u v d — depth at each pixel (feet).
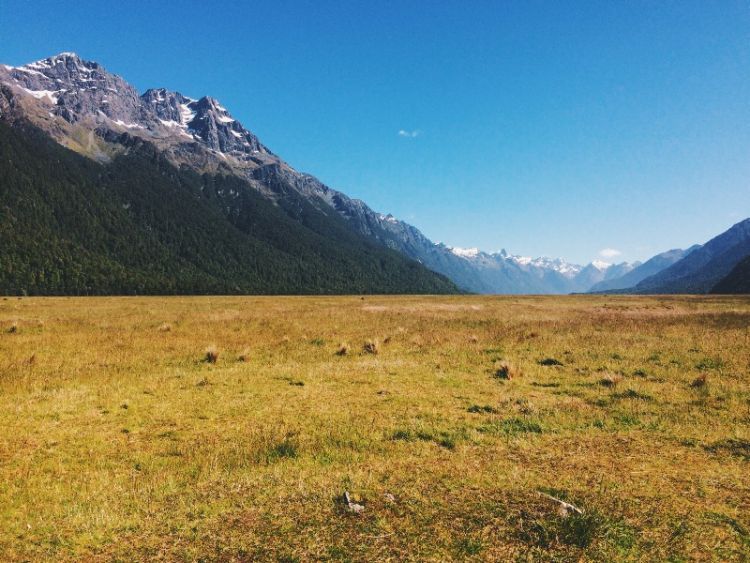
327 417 36.14
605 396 42.29
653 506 20.45
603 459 26.66
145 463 27.55
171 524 19.86
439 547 17.38
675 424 33.68
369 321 108.68
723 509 20.26
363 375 51.16
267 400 41.39
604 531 18.22
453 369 54.60
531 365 56.44
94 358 60.23
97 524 20.04
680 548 17.21
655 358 59.36
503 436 31.48
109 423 35.17
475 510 20.08
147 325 95.76
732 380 47.06
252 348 69.82
